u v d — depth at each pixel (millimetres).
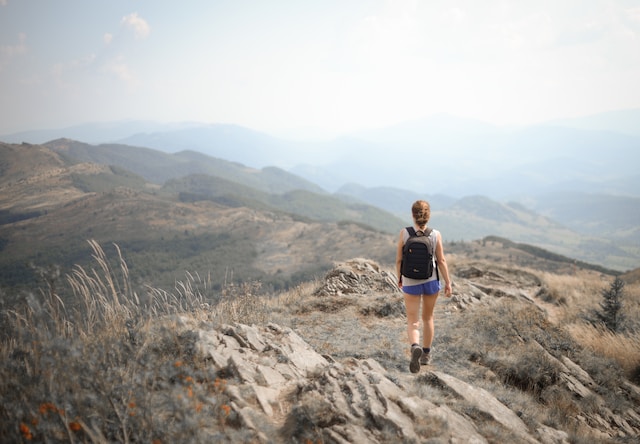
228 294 6902
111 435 2990
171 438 2967
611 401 6246
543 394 5781
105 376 3438
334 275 10555
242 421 3408
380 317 8062
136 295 4938
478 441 3643
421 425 3664
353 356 5996
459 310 8828
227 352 4727
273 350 5199
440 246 5105
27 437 2723
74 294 4223
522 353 6543
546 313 10930
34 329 3701
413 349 4828
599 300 12898
